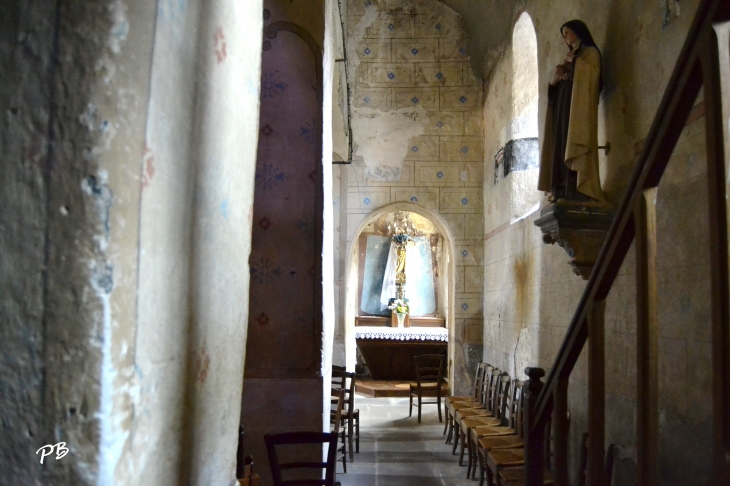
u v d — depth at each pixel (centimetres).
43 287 70
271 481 340
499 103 777
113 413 73
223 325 124
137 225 78
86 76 71
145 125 80
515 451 448
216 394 120
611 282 176
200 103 105
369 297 1320
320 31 366
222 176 121
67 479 70
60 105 71
